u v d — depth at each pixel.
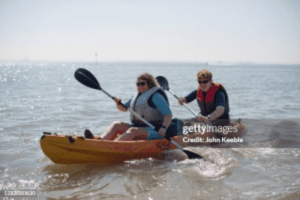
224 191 2.63
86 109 7.20
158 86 3.84
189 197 2.52
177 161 3.53
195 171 3.15
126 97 9.99
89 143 3.41
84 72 4.27
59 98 9.27
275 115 6.53
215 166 3.30
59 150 3.29
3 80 18.52
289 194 2.52
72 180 2.94
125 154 3.53
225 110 4.32
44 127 5.22
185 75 31.25
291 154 3.69
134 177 3.00
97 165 3.41
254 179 2.89
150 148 3.70
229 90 12.76
